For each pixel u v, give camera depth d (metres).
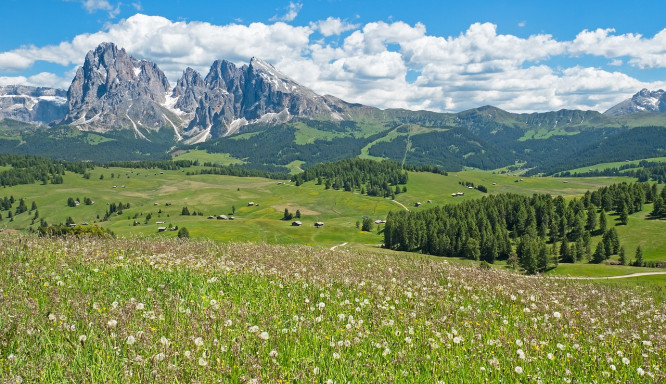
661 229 170.75
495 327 11.41
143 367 6.47
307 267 17.84
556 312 12.80
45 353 6.95
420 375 7.65
